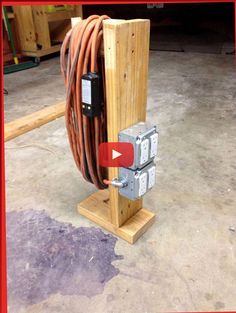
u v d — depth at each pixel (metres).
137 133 1.03
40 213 1.44
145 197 1.53
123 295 1.05
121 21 0.90
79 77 1.01
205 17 6.62
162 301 1.02
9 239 1.29
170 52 4.65
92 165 1.19
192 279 1.10
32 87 3.21
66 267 1.16
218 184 1.62
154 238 1.28
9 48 3.91
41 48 4.07
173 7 6.54
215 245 1.24
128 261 1.18
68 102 1.10
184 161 1.84
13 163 1.84
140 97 1.09
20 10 3.74
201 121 2.37
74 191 1.60
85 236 1.30
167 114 2.51
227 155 1.90
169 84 3.24
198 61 4.12
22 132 2.21
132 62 0.98
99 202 1.44
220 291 1.05
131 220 1.31
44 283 1.10
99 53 0.98
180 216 1.40
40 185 1.65
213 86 3.15
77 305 1.02
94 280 1.10
